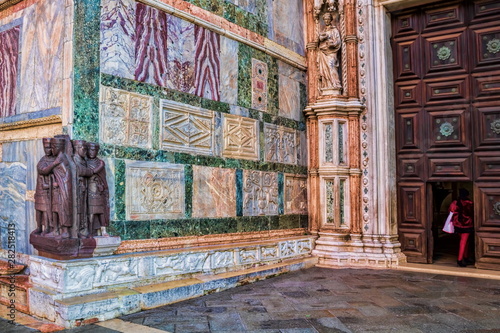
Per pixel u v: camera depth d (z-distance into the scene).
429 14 8.66
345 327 4.59
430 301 5.71
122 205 5.63
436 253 9.93
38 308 4.93
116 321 4.77
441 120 8.46
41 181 5.30
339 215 8.73
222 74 7.22
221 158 7.11
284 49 8.63
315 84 9.18
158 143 6.13
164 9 6.29
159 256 5.80
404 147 8.82
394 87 8.98
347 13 8.91
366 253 8.47
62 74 5.49
